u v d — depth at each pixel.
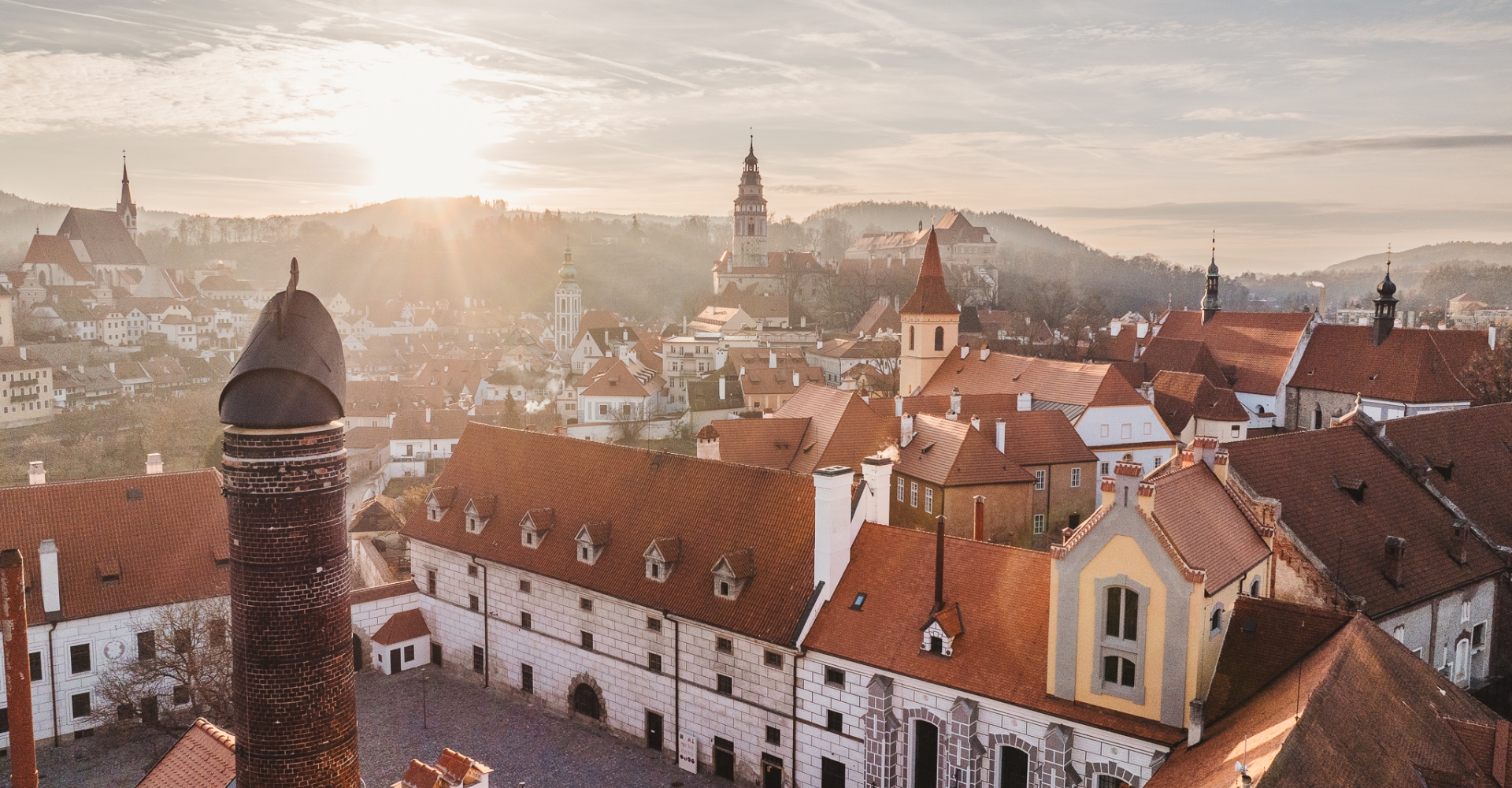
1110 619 42.44
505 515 70.19
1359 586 55.59
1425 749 35.84
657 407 185.25
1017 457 88.94
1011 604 48.53
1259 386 121.06
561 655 64.94
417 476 156.00
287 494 27.88
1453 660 61.31
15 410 185.38
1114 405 100.00
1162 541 40.50
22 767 35.88
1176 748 40.16
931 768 49.19
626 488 66.19
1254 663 41.81
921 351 127.81
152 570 66.06
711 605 56.88
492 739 61.75
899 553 53.69
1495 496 69.69
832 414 89.06
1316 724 32.88
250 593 28.36
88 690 63.03
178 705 65.25
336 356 28.94
